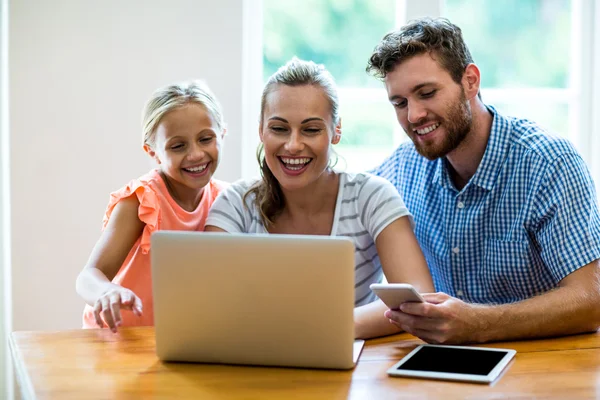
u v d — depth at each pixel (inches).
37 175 103.2
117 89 104.3
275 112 69.8
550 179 70.8
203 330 54.1
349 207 75.1
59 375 52.4
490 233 75.7
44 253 104.0
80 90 103.6
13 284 103.3
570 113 124.6
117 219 77.9
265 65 116.5
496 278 75.8
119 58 104.1
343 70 119.3
